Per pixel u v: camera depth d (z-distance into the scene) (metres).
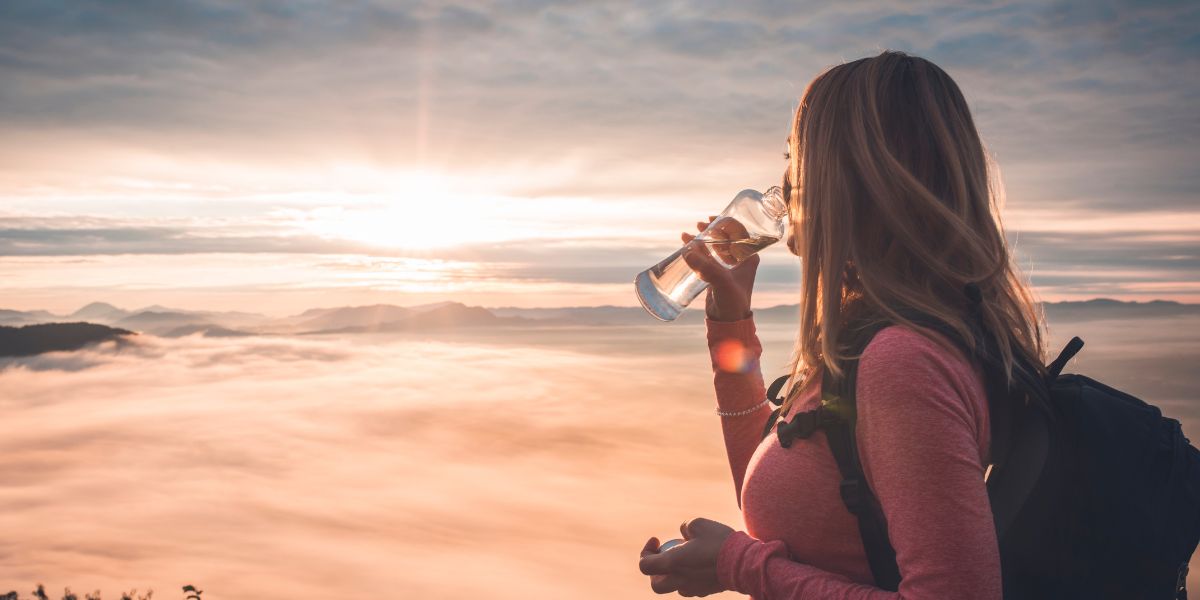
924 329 0.88
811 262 1.06
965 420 0.84
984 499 0.81
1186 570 0.91
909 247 0.95
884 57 1.06
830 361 0.94
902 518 0.82
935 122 1.00
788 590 0.93
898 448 0.83
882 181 0.97
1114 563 0.88
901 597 0.82
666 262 1.54
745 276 1.47
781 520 1.00
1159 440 0.91
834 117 1.04
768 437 1.08
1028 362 0.98
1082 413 0.90
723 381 1.48
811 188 1.07
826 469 0.95
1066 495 0.89
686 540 1.12
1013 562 0.91
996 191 1.10
